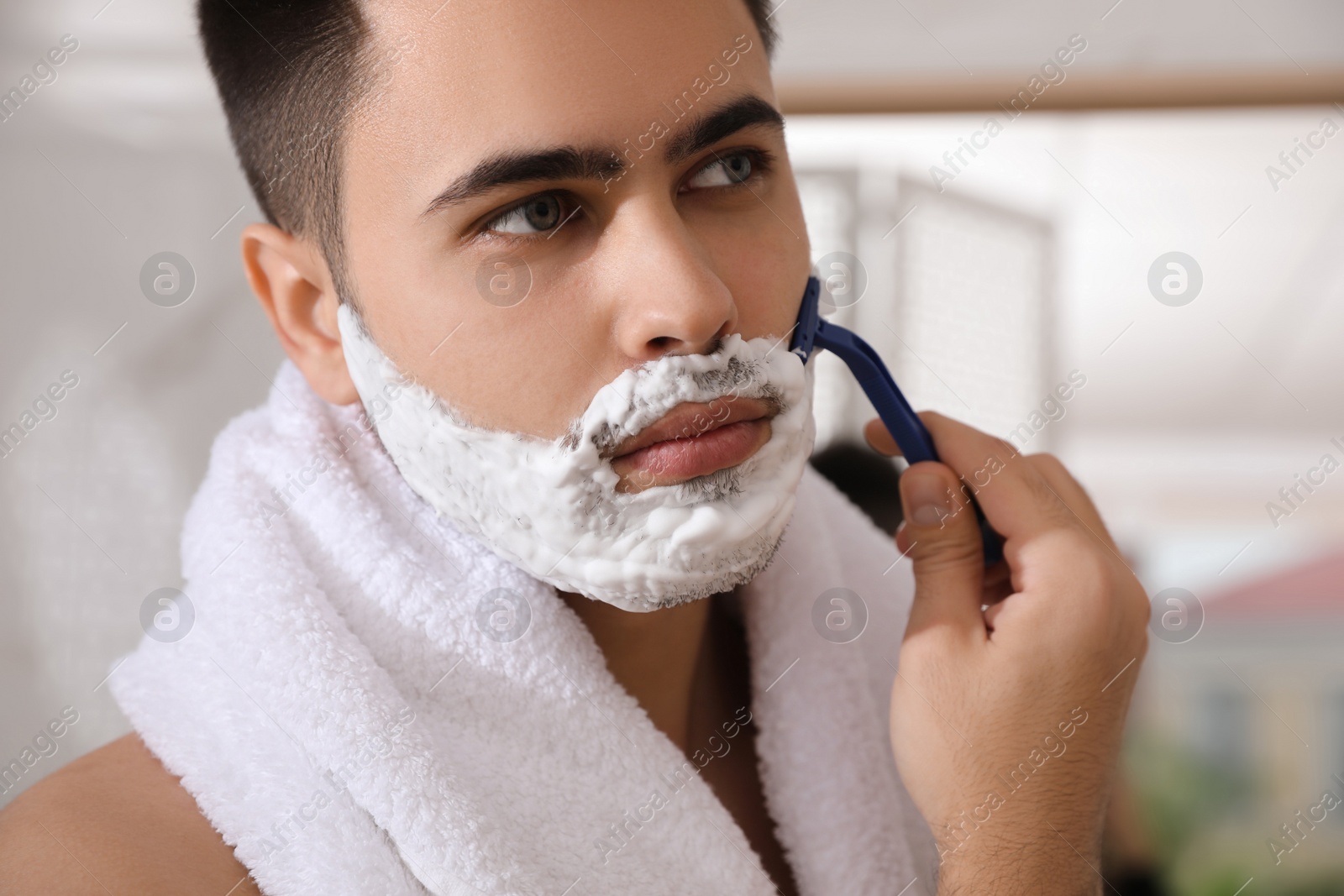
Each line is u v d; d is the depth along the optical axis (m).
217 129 1.05
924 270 1.20
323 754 0.45
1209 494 1.51
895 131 1.17
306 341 0.55
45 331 1.02
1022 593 0.56
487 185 0.43
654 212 0.44
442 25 0.43
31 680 1.03
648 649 0.57
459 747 0.48
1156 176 1.24
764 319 0.48
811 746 0.59
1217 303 1.32
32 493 1.02
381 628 0.50
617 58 0.42
